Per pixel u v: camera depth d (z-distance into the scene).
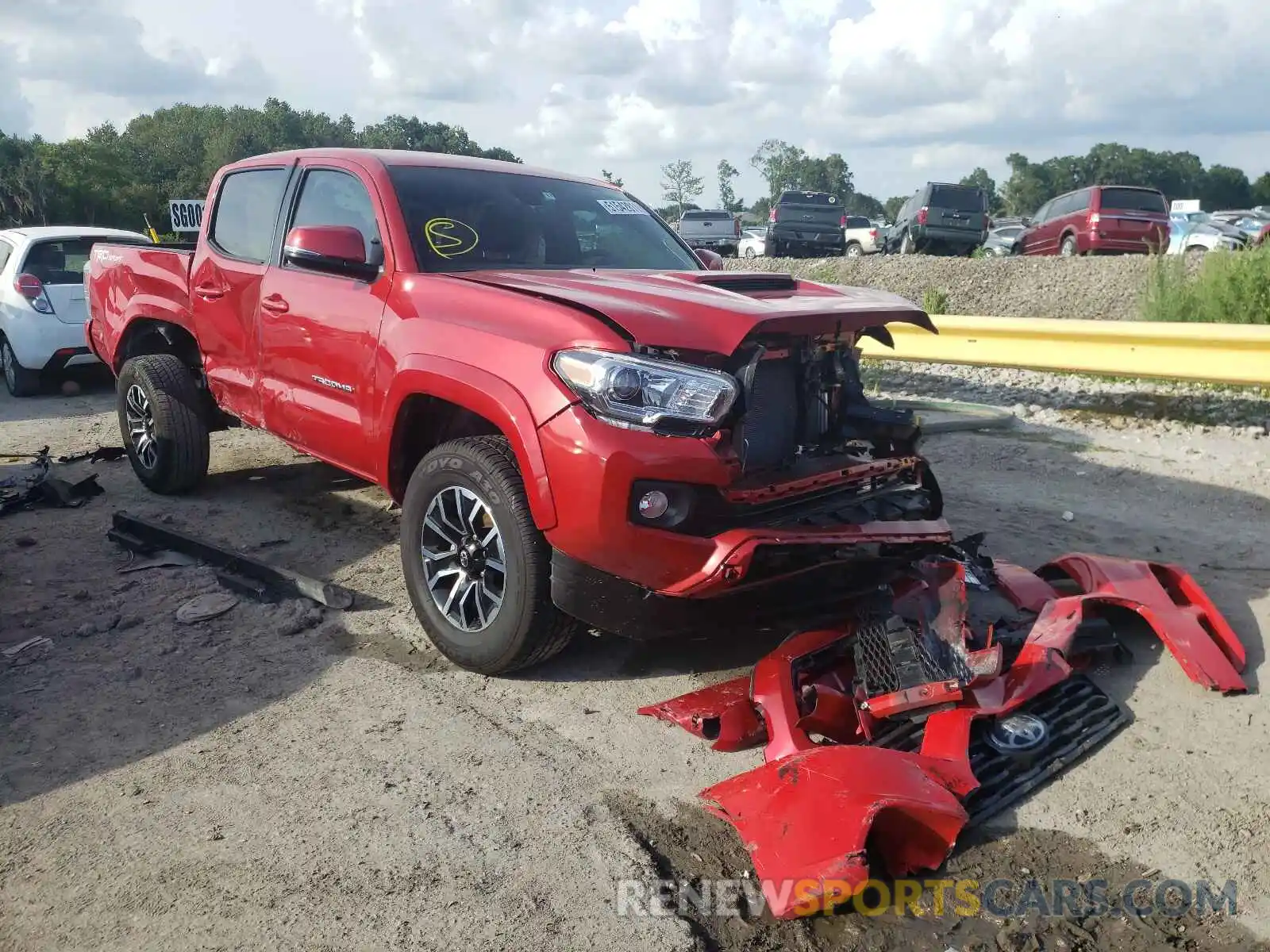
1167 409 8.08
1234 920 2.51
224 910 2.55
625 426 3.18
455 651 3.78
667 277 4.02
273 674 3.80
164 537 5.07
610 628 3.36
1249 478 6.21
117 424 8.55
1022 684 3.30
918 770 2.81
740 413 3.29
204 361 5.59
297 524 5.54
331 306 4.40
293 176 4.96
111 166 64.88
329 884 2.64
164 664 3.88
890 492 3.80
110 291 6.38
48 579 4.75
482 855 2.75
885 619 3.47
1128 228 17.94
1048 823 2.88
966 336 8.96
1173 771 3.12
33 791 3.05
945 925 2.50
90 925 2.50
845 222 27.94
